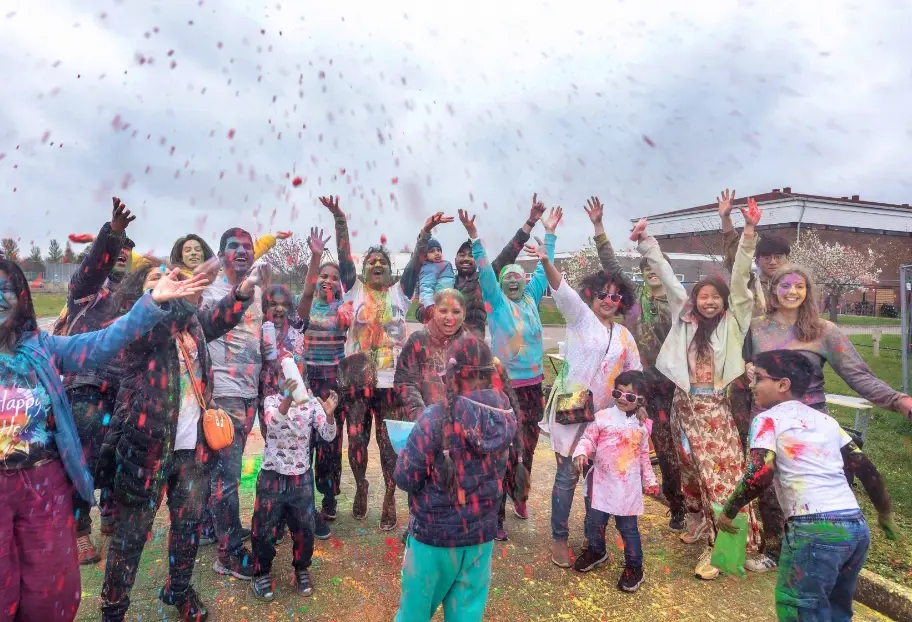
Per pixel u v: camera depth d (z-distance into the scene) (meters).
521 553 3.41
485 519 2.03
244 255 3.32
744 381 3.61
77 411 2.98
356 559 3.21
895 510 3.85
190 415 2.51
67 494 1.97
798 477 2.24
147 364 2.34
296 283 5.48
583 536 3.67
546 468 5.08
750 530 3.24
